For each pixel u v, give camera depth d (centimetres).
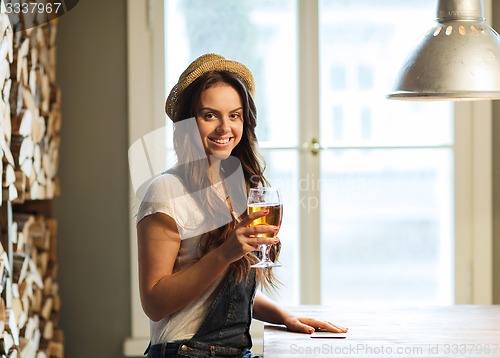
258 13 429
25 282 344
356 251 435
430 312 275
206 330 240
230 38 429
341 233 434
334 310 280
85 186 425
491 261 431
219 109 240
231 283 240
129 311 427
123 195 425
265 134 430
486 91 233
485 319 263
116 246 426
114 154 425
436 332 243
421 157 433
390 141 432
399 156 432
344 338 236
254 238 220
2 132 301
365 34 429
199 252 242
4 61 302
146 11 422
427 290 438
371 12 429
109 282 427
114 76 423
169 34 427
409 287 438
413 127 432
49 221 399
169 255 235
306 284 434
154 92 425
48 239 392
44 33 383
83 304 427
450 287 436
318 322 250
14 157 325
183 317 239
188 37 429
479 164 429
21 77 336
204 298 241
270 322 258
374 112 431
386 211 434
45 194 379
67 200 425
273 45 429
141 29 422
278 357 212
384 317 267
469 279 433
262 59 430
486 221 430
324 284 437
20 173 326
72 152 425
